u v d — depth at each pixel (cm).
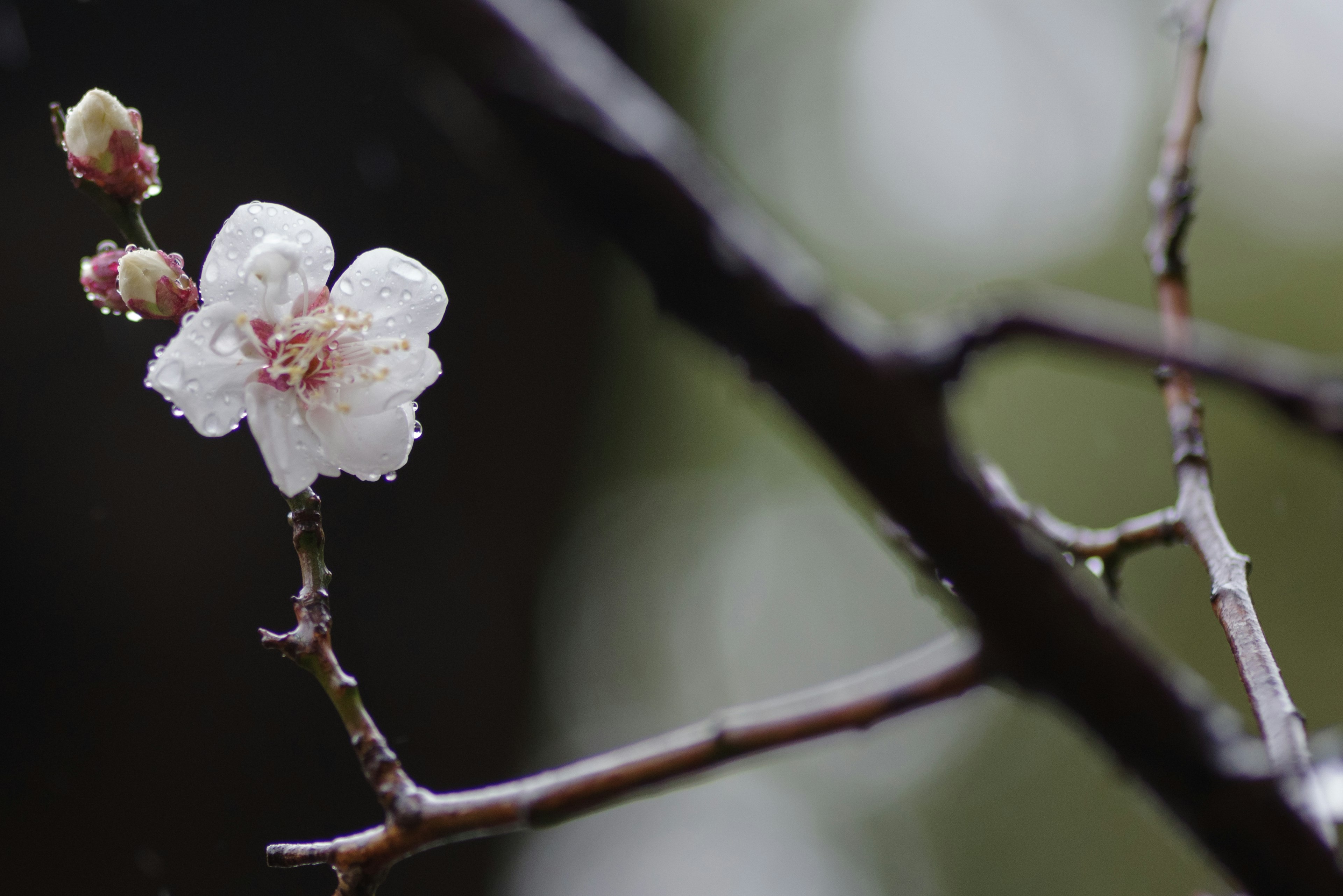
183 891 83
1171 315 49
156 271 45
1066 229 210
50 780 81
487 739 103
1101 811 188
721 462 226
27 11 84
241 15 92
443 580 103
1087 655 46
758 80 217
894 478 48
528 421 114
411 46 51
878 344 49
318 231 46
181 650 86
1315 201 191
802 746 46
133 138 46
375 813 91
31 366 83
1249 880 45
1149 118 197
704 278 49
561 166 50
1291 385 48
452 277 109
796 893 208
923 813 219
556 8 51
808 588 222
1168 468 180
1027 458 193
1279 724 43
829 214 227
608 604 149
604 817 153
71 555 83
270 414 45
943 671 46
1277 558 144
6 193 83
